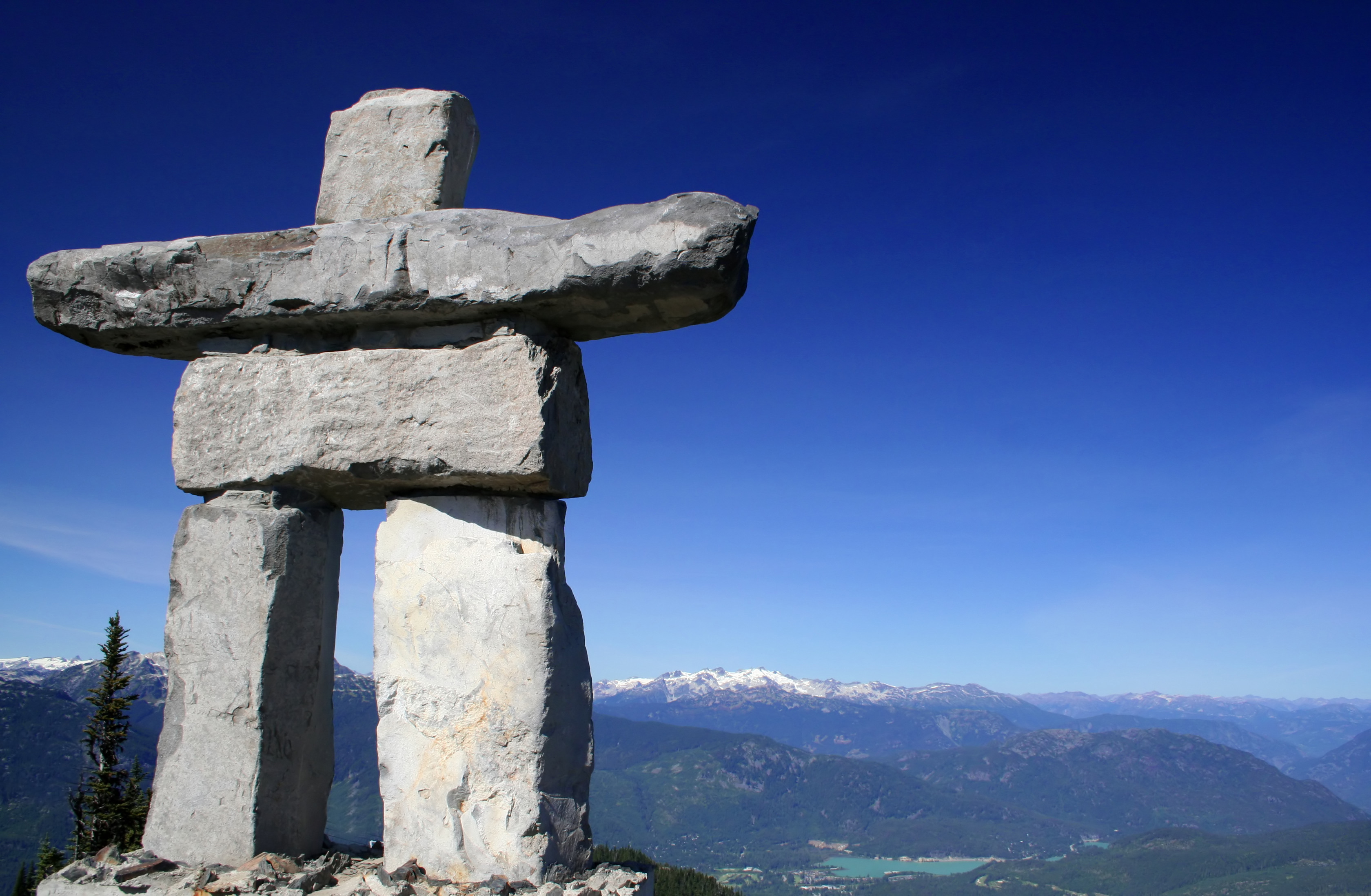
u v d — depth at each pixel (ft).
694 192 16.37
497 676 17.08
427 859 16.94
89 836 67.62
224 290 18.72
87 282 19.47
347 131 20.76
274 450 18.45
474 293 17.20
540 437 16.79
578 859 17.12
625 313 17.53
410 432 17.57
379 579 18.26
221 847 17.54
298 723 18.60
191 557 18.60
